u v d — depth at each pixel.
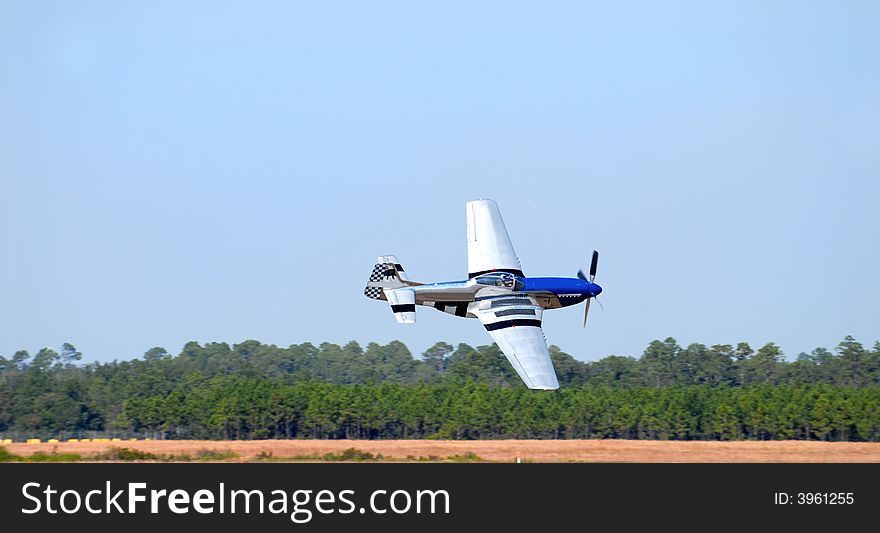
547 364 158.12
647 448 155.62
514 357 160.00
